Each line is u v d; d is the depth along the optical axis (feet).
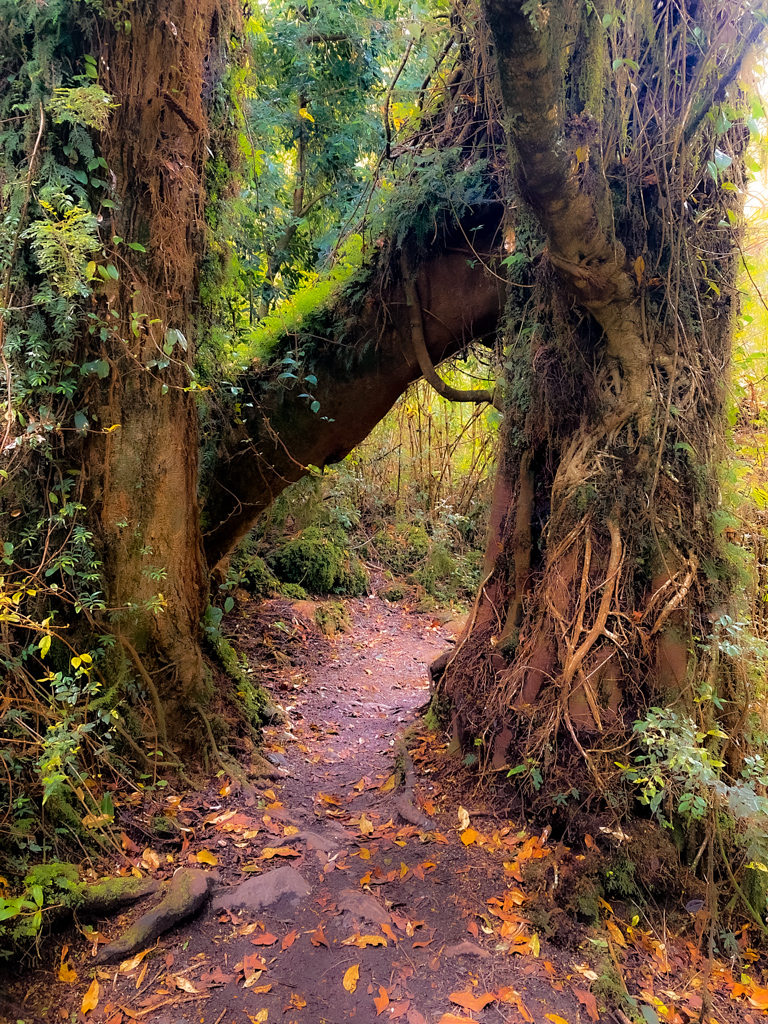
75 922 7.69
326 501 28.40
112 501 10.49
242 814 10.60
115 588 10.56
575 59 8.65
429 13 13.26
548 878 8.90
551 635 10.87
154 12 10.39
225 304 14.69
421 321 13.64
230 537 16.33
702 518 10.36
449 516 30.14
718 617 10.13
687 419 10.38
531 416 11.92
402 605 28.22
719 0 8.56
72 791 9.00
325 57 25.21
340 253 15.42
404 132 14.49
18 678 8.48
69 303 9.18
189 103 11.20
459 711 12.30
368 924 8.02
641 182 9.93
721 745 10.12
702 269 10.59
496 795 10.84
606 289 10.01
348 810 11.73
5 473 8.22
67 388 9.48
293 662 20.25
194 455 12.24
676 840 9.45
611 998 7.35
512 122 7.71
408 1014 6.81
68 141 9.53
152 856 9.11
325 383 15.05
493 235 12.58
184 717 11.57
